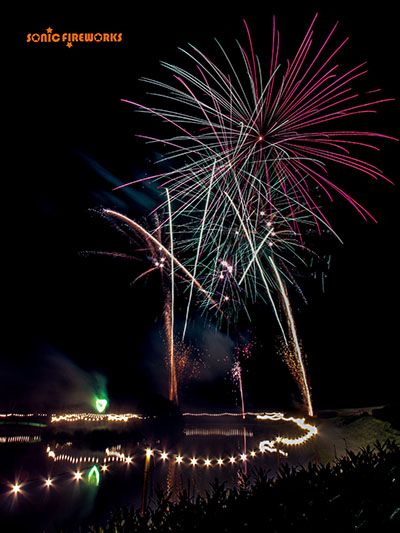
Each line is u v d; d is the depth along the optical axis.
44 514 6.77
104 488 8.27
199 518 3.46
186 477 9.12
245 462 10.52
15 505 7.18
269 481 4.16
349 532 3.36
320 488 3.96
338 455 9.46
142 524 3.39
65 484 8.55
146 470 5.52
